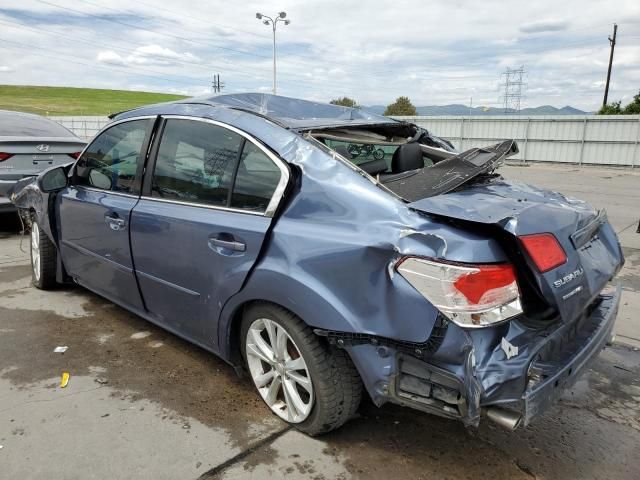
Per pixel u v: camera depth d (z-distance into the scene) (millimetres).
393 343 2174
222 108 3041
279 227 2518
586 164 21875
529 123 23047
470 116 24469
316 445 2615
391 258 2154
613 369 3484
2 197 6500
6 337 3787
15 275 5223
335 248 2291
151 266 3256
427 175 2791
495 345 2102
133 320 4125
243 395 3068
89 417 2818
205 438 2656
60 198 4152
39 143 6715
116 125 3713
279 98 3559
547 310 2355
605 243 2855
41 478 2348
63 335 3836
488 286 2047
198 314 3016
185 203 3039
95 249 3793
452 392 2098
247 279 2621
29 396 3016
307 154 2561
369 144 3447
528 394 2074
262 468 2443
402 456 2547
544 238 2178
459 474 2430
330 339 2338
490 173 3150
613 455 2592
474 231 2152
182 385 3170
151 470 2416
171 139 3223
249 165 2734
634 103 35469
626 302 4711
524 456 2570
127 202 3424
